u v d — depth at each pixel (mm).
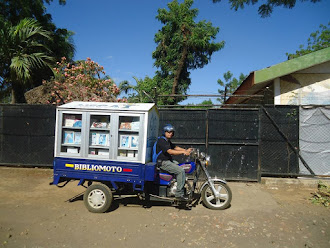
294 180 6152
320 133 6352
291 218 4320
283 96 7688
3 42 9430
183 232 3734
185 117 6656
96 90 9047
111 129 4406
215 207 4676
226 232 3756
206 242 3445
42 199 5121
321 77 7566
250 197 5398
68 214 4348
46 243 3332
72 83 8836
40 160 7113
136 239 3496
